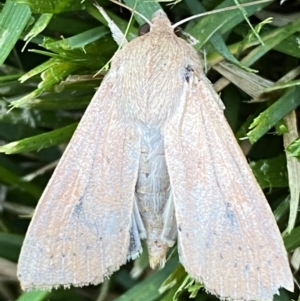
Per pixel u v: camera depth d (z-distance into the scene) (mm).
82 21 52
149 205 45
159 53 45
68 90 52
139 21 49
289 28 48
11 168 57
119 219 45
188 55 45
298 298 48
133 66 45
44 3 47
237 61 47
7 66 54
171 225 46
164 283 49
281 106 47
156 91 45
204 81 45
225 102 52
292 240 48
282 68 52
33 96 48
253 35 48
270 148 52
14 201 58
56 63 48
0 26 48
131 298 51
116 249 45
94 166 45
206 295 54
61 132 51
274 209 52
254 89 49
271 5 49
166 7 52
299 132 51
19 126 56
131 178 45
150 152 45
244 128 51
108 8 52
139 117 45
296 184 47
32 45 54
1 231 58
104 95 46
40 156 57
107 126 46
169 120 45
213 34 48
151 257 45
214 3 50
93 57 49
